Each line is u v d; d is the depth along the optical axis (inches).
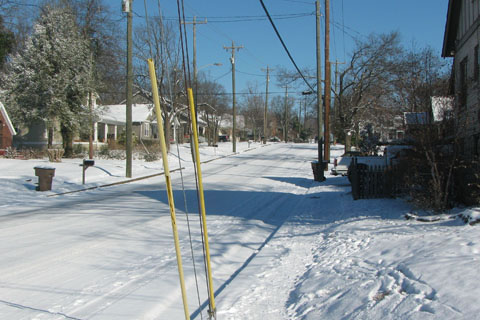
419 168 408.5
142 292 224.2
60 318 189.5
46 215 471.8
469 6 506.9
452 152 383.2
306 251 307.4
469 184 343.6
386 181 518.9
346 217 415.8
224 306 205.6
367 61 1395.2
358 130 1562.5
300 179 920.9
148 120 2155.5
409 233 288.4
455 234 254.2
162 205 548.7
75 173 913.5
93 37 1322.6
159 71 1432.1
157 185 804.6
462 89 398.0
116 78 1423.5
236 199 611.5
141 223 423.5
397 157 547.2
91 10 1304.1
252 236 374.0
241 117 4249.5
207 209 518.6
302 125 4547.2
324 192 683.4
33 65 1227.9
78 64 1256.2
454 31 569.3
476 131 442.3
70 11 1264.8
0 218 453.7
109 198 621.3
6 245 327.6
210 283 171.8
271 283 238.8
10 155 1197.7
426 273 186.4
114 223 422.9
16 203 567.8
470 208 319.0
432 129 382.0
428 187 389.1
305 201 594.6
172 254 305.4
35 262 280.4
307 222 428.8
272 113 4530.0
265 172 1085.1
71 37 1258.6
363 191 531.2
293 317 185.9
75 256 296.5
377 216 394.9
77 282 240.4
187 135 2534.5
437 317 145.4
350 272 224.2
